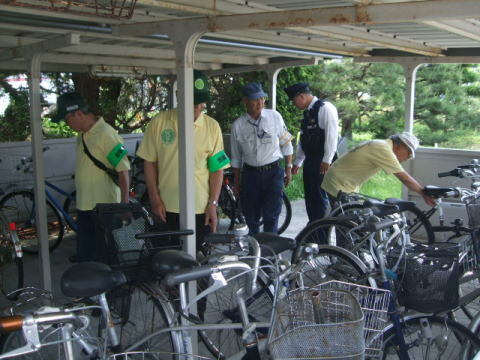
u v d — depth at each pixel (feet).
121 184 12.57
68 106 12.37
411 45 15.99
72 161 22.72
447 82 39.19
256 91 15.19
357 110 41.24
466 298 9.59
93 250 13.12
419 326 8.40
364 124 42.68
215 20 9.02
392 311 8.36
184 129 9.36
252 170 15.61
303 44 15.97
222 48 17.65
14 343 8.00
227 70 23.63
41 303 8.69
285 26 8.68
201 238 11.27
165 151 10.83
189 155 9.42
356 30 13.41
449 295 8.15
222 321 9.14
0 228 14.55
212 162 11.14
